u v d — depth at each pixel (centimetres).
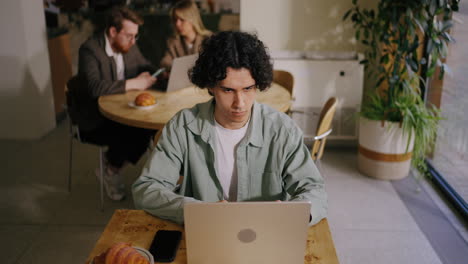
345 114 388
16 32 394
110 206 305
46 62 426
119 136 300
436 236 271
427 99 366
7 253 254
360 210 300
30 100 411
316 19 386
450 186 323
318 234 137
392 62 350
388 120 334
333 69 379
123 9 317
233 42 129
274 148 153
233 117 137
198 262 118
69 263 246
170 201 141
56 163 371
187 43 412
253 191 157
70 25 434
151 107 271
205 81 133
